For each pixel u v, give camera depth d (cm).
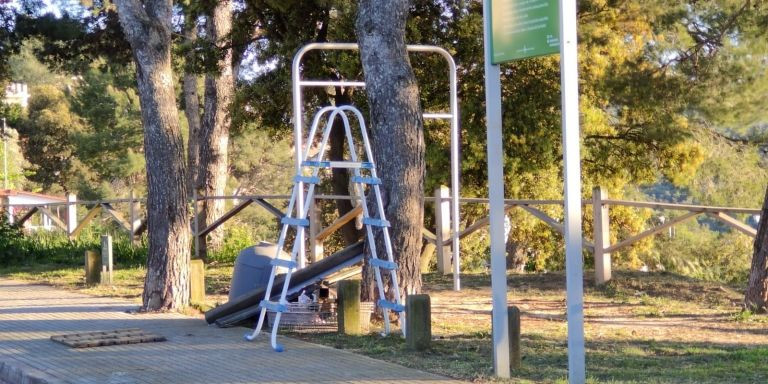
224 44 2106
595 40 2095
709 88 1861
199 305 1226
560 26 671
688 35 1873
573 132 672
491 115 738
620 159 2495
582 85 2273
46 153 5747
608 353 916
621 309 1236
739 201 3002
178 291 1207
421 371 791
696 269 2739
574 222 675
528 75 2208
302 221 944
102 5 2784
